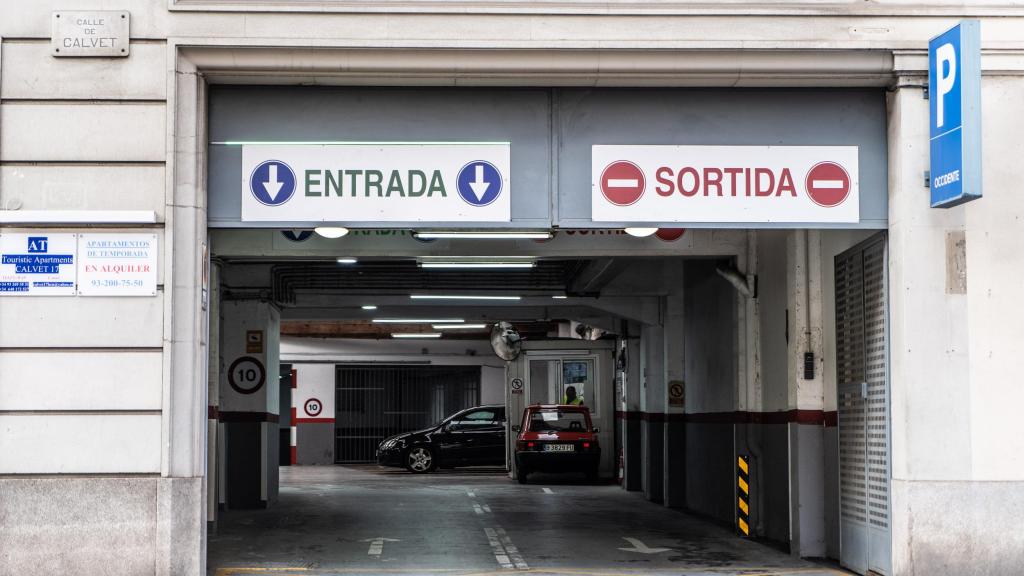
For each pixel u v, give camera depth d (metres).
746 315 15.30
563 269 19.70
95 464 9.84
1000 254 10.28
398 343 36.00
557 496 22.58
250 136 10.33
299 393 35.72
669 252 14.96
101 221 9.95
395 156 10.36
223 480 19.33
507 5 10.16
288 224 10.28
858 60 10.27
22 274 9.93
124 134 10.05
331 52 10.08
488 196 10.36
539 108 10.44
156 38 10.10
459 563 12.43
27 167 10.01
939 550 10.05
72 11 10.08
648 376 21.84
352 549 13.62
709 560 12.72
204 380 10.17
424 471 31.30
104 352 9.91
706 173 10.45
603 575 11.48
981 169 9.79
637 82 10.36
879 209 10.52
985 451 10.16
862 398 11.34
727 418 16.89
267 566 12.09
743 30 10.27
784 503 14.05
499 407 32.06
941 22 10.32
